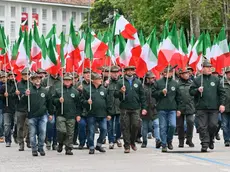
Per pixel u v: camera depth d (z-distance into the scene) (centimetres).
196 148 1800
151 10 5347
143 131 1853
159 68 1866
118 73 1966
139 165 1402
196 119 1686
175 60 1866
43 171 1331
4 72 2052
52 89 1825
